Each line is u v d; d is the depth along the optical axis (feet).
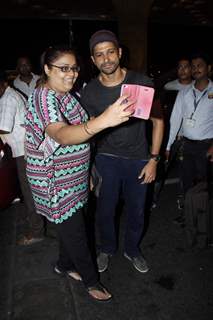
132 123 7.22
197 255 9.13
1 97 8.87
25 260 9.20
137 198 7.97
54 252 9.50
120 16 33.88
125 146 7.47
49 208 6.35
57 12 39.70
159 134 7.46
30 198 9.42
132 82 7.02
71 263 8.20
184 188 10.51
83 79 8.87
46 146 5.76
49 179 6.04
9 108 8.75
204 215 8.92
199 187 9.14
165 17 46.03
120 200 12.25
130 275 8.46
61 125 5.29
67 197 6.33
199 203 8.84
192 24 51.80
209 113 9.39
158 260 9.00
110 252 8.76
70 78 5.79
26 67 13.94
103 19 43.37
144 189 7.89
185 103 9.68
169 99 11.99
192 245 9.34
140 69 35.42
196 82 9.46
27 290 8.05
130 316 7.14
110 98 7.13
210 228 9.09
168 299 7.58
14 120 8.96
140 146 7.52
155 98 7.21
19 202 12.46
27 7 37.24
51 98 5.64
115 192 8.02
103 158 7.76
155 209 11.79
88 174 6.98
